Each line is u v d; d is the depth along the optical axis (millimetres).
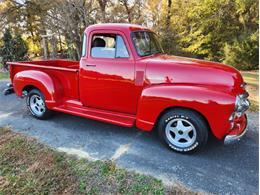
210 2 14859
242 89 3633
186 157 3617
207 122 3445
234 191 2914
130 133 4379
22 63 5234
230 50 14664
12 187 3021
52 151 3781
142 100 3672
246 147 3900
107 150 3820
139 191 2936
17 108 5730
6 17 18062
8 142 4059
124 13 12234
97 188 2998
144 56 3980
